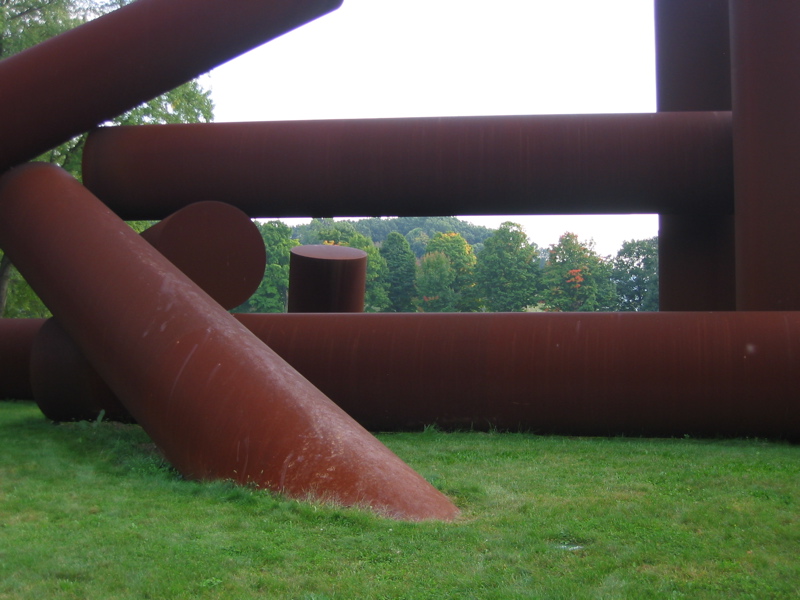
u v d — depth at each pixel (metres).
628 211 12.20
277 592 4.07
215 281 11.47
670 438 10.16
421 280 61.66
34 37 22.58
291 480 6.07
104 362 7.93
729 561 4.63
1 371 14.65
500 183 11.88
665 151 11.68
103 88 10.87
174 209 12.76
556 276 59.09
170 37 10.88
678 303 13.62
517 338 10.54
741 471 7.38
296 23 11.27
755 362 9.88
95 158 12.67
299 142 12.21
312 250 17.41
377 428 10.82
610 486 6.71
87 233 8.91
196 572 4.29
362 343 10.88
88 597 3.95
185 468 6.90
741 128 10.95
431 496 5.86
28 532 5.06
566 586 4.18
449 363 10.56
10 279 26.62
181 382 7.04
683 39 14.23
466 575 4.35
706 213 12.16
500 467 7.70
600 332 10.38
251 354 7.12
